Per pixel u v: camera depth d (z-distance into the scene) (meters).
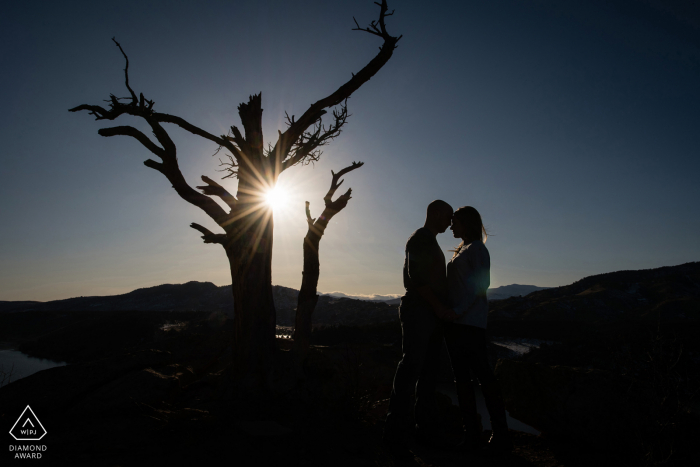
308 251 4.64
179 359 5.29
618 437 2.75
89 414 3.32
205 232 4.23
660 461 2.44
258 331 3.97
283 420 3.21
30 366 29.02
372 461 2.51
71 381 3.78
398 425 2.64
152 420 3.12
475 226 3.18
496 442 2.74
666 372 2.63
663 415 2.61
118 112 3.96
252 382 3.76
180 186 4.10
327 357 4.73
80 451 2.47
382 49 4.53
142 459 2.35
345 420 3.38
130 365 4.25
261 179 4.32
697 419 2.56
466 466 2.57
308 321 4.53
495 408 2.78
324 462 2.43
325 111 4.71
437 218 3.18
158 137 4.00
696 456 2.41
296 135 4.69
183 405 3.56
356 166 4.76
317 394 3.86
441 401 3.93
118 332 54.50
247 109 4.47
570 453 2.85
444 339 3.23
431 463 2.57
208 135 4.38
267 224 4.27
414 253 2.82
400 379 2.74
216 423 2.98
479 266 2.84
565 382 3.15
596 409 2.89
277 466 2.33
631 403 2.77
